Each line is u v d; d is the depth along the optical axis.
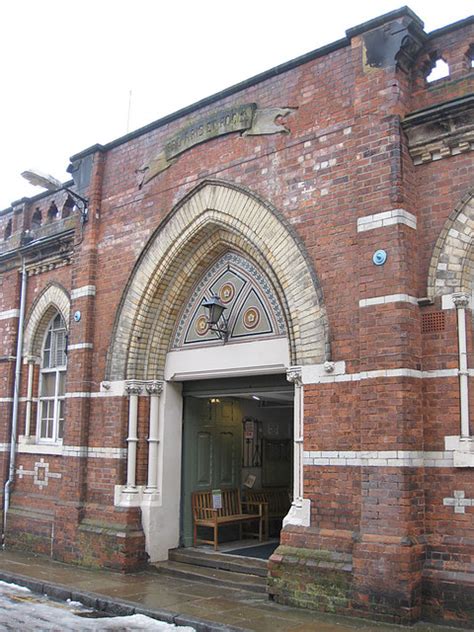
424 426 9.34
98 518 13.08
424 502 9.19
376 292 9.61
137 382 13.12
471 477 8.88
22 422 16.12
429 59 10.21
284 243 11.06
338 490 9.83
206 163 12.52
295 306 10.77
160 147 13.45
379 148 9.93
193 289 13.22
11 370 16.48
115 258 13.92
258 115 11.80
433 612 8.71
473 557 8.67
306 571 9.70
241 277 12.41
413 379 9.29
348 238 10.30
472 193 9.36
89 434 13.71
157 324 13.30
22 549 14.91
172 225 12.94
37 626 9.06
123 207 13.97
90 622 9.32
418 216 9.82
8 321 16.81
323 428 10.12
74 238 14.82
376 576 8.90
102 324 13.94
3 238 17.64
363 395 9.53
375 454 9.26
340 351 10.11
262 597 10.36
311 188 10.88
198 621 8.97
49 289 15.98
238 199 11.84
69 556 13.28
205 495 13.70
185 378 13.16
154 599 10.27
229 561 12.00
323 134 10.88
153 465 12.99
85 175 14.81
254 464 15.15
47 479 15.07
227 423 14.52
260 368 11.79
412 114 9.79
